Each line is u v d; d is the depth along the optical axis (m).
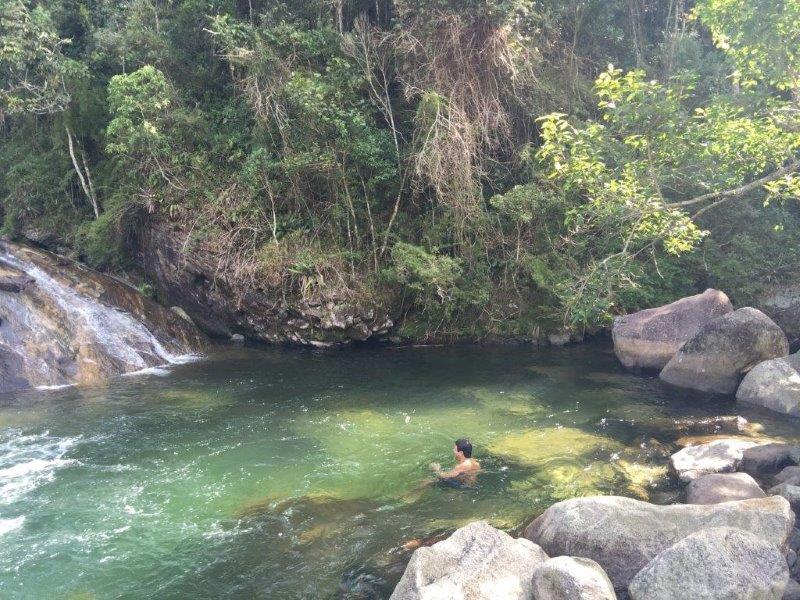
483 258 15.28
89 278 14.46
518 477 7.49
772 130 8.93
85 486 7.35
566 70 17.61
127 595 5.28
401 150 15.33
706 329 11.12
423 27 14.66
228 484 7.40
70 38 18.16
